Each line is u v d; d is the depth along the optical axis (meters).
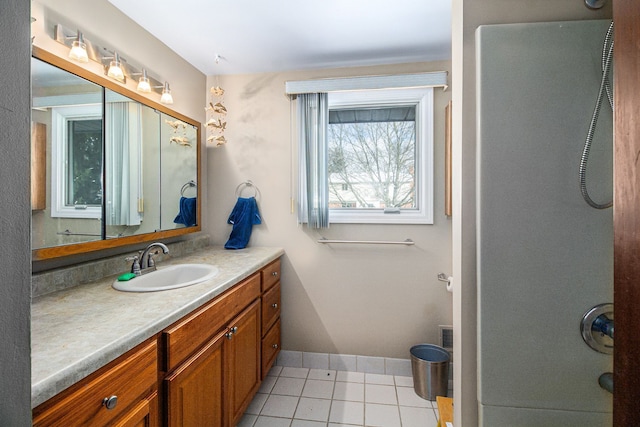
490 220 0.88
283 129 2.31
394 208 2.26
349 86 2.15
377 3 1.54
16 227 0.42
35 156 1.13
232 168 2.38
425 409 1.82
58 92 1.21
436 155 2.14
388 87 2.11
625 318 0.41
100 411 0.76
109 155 1.45
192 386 1.14
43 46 1.20
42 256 1.14
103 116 1.42
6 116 0.40
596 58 0.84
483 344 0.89
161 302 1.11
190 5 1.54
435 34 1.83
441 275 2.16
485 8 0.94
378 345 2.24
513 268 0.88
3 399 0.40
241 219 2.25
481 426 0.91
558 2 0.92
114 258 1.49
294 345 2.33
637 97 0.40
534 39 0.86
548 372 0.87
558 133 0.85
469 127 0.95
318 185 2.20
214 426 1.31
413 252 2.19
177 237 2.06
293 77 2.30
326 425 1.68
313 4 1.55
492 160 0.88
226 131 2.38
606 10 0.91
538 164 0.86
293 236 2.32
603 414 0.85
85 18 1.38
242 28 1.76
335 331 2.29
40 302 1.09
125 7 1.55
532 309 0.87
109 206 1.45
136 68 1.67
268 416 1.75
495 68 0.87
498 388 0.89
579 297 0.85
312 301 2.30
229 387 1.44
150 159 1.73
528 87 0.86
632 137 0.41
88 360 0.72
